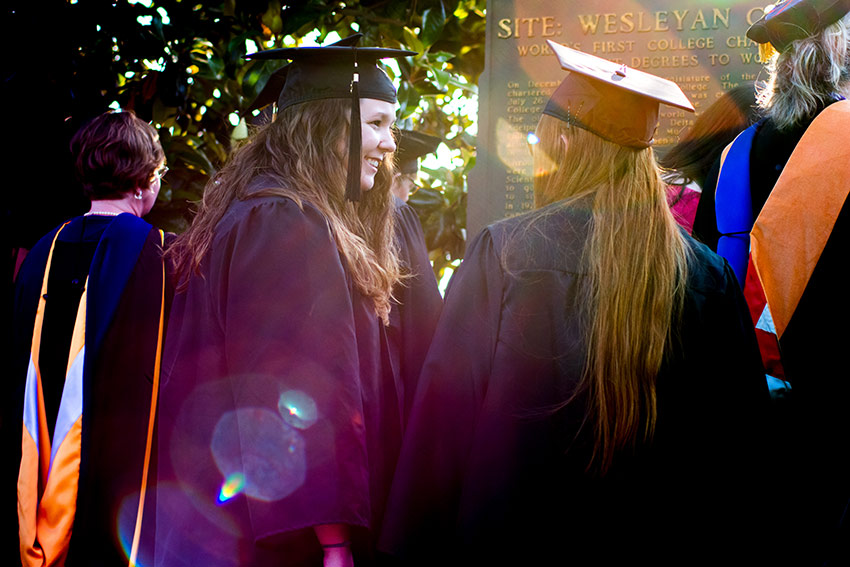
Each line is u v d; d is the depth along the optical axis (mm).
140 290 3043
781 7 2633
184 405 2199
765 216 2529
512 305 2107
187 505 2158
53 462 2908
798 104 2568
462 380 2129
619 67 2289
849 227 2447
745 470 2104
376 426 2295
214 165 5215
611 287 2055
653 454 2053
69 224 3188
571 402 2055
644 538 2045
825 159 2475
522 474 2041
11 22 4652
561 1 3877
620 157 2189
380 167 2535
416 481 2111
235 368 2113
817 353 2480
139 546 2934
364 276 2311
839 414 2473
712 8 3752
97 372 2963
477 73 5227
